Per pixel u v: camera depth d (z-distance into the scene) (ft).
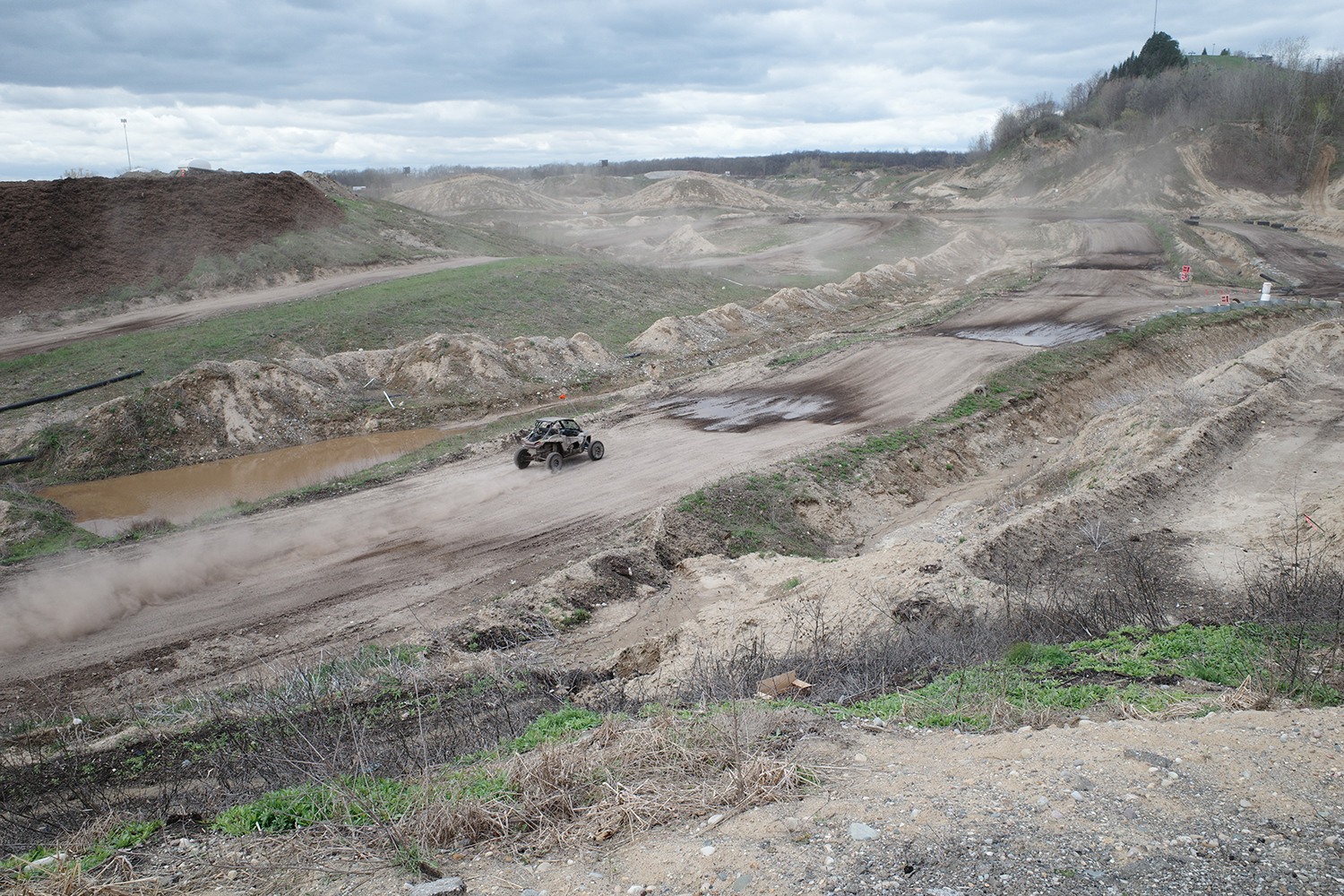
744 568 57.72
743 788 21.93
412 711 35.96
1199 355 122.52
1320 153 330.95
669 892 17.81
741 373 114.01
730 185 496.64
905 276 196.65
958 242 239.71
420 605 51.34
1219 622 40.37
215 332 123.95
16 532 65.16
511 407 107.45
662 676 39.70
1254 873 16.92
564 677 41.55
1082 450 78.02
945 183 472.85
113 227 154.51
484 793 23.16
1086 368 108.99
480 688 38.81
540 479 75.31
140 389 102.83
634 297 167.53
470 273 166.50
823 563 56.44
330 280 164.35
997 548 51.90
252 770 30.48
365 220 201.26
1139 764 21.71
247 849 22.21
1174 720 25.73
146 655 45.55
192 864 21.57
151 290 145.18
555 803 22.26
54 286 139.74
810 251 266.36
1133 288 169.48
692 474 74.95
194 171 230.27
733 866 18.47
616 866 19.15
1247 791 19.99
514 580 54.70
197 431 94.94
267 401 99.96
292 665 43.70
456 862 20.30
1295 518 53.42
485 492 72.33
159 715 37.47
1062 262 215.10
